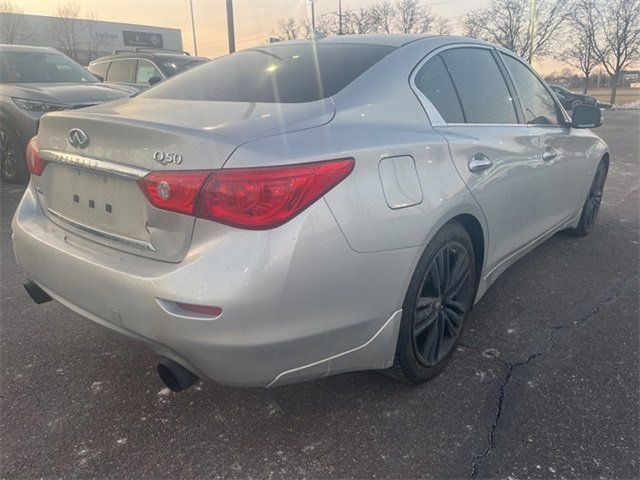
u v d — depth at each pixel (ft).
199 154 5.83
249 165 5.71
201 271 5.76
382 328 6.89
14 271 12.73
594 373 8.56
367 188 6.40
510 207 9.68
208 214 5.76
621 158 32.37
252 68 8.62
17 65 23.08
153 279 5.99
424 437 7.11
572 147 12.51
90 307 6.79
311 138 6.25
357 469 6.57
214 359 5.87
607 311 10.78
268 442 7.04
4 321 10.25
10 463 6.67
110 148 6.55
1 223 16.72
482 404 7.77
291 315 5.90
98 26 151.94
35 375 8.52
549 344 9.47
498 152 9.02
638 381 8.36
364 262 6.37
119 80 31.27
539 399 7.88
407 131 7.42
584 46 109.70
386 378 8.32
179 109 7.13
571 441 7.01
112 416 7.55
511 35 103.71
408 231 6.84
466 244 8.46
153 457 6.78
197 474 6.51
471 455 6.79
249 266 5.65
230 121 6.42
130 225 6.58
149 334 6.16
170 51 34.60
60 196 7.68
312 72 8.04
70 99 20.81
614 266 13.29
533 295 11.54
